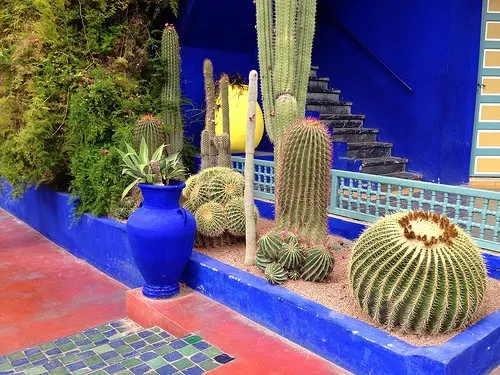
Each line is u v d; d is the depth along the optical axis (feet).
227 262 11.94
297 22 12.10
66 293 13.79
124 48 18.99
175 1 19.67
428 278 7.75
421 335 8.04
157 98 19.21
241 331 9.95
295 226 11.15
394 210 12.70
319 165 10.74
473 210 11.13
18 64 17.22
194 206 13.17
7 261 16.63
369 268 8.33
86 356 9.69
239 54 24.90
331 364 8.64
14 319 12.07
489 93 20.10
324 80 24.13
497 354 8.47
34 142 16.56
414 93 20.24
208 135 16.62
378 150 21.22
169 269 11.14
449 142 19.65
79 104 16.47
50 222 19.10
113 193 15.47
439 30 18.89
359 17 22.17
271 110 12.63
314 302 9.39
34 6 17.43
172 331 10.39
